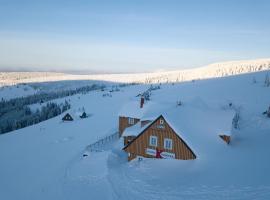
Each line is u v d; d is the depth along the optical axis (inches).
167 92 5580.7
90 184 1535.4
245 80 5521.7
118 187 1402.6
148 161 1631.4
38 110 6904.5
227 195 1138.7
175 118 1654.8
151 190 1304.1
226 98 3804.1
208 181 1278.3
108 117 4156.0
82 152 2242.9
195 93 4830.2
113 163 1769.2
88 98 7436.0
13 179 1937.7
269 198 1062.4
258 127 2279.8
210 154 1517.0
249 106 3120.1
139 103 2397.9
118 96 6988.2
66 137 3070.9
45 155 2450.8
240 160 1448.1
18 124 5762.8
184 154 1552.7
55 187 1628.9
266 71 6638.8
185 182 1315.2
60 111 6038.4
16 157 2549.2
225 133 1679.4
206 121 1771.7
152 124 1654.8
